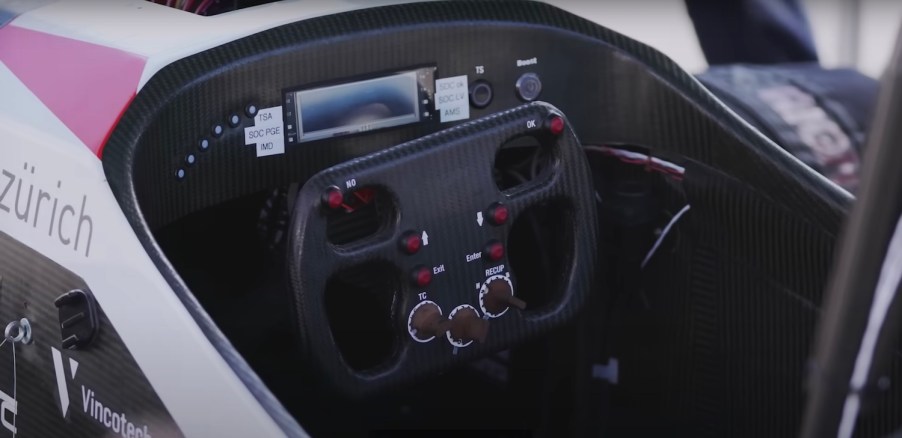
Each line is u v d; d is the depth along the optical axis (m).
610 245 2.16
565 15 2.04
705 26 3.54
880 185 0.87
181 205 1.82
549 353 2.24
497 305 1.82
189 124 1.80
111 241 1.63
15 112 1.86
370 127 1.92
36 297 1.76
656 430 2.24
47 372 1.76
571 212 1.88
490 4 1.99
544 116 1.83
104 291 1.63
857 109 2.77
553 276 2.21
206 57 1.82
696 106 2.03
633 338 2.21
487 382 2.34
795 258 1.99
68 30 1.94
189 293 1.58
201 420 1.51
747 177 2.01
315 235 1.68
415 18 1.92
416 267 1.76
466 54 1.96
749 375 2.09
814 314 1.98
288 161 1.89
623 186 2.14
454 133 1.78
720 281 2.09
